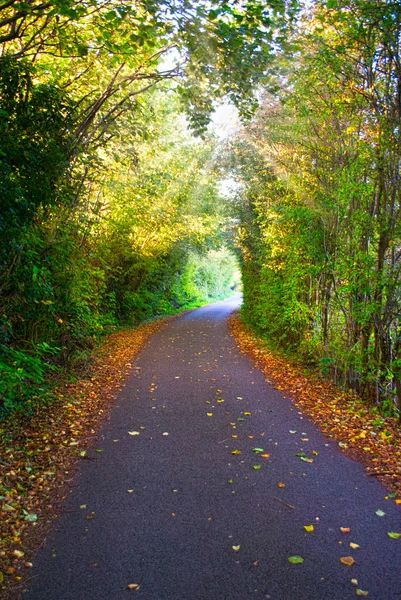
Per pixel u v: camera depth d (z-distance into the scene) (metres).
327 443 5.20
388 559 2.98
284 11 5.66
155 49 8.26
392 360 6.35
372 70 6.52
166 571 2.86
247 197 15.41
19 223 5.07
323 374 8.60
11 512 3.54
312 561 2.96
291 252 9.44
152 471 4.40
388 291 6.24
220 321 22.73
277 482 4.15
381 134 6.34
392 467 4.47
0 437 4.88
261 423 5.95
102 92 8.97
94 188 11.78
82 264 9.09
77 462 4.62
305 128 8.24
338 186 7.34
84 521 3.47
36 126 5.68
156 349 12.72
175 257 26.05
